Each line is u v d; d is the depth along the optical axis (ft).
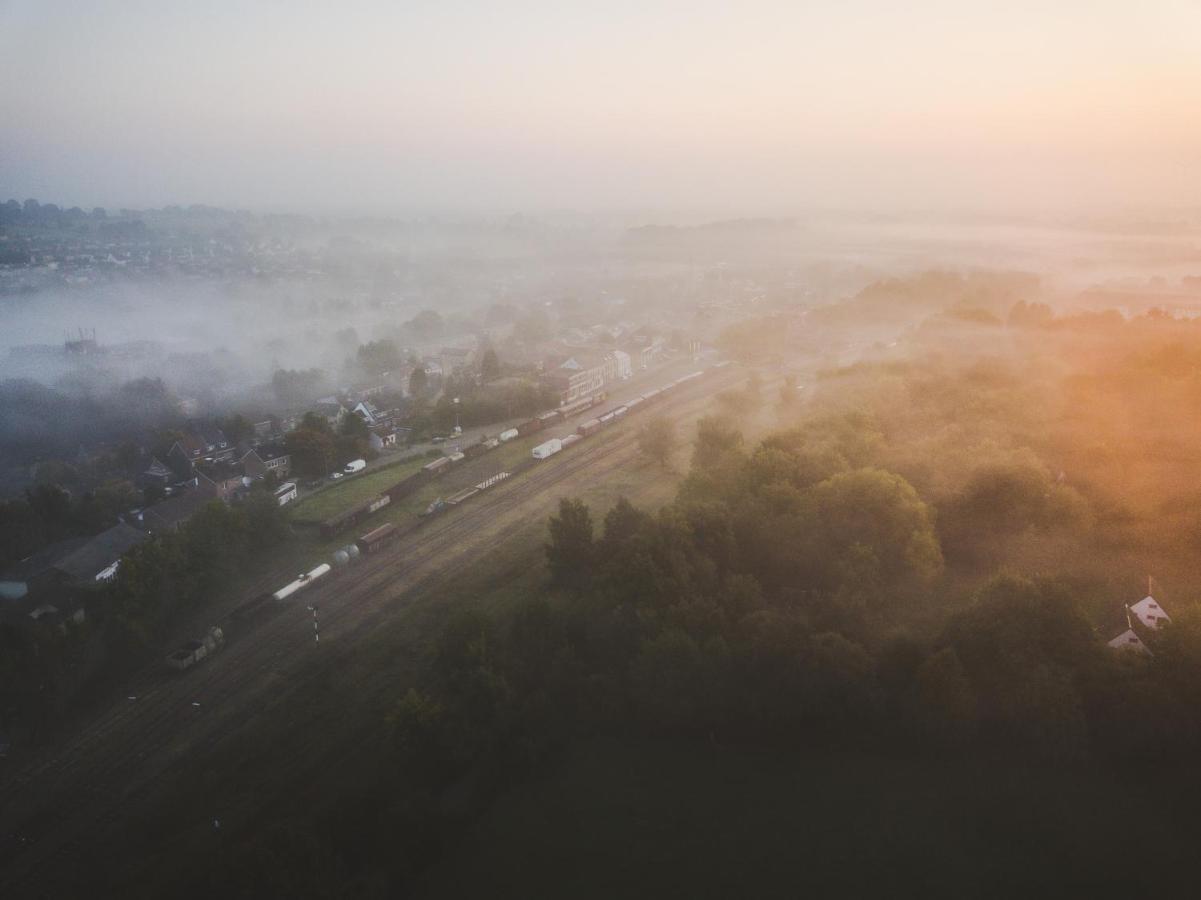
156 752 277.85
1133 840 209.77
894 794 230.89
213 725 290.97
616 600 302.04
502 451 596.29
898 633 275.80
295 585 384.06
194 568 372.99
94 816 249.96
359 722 288.71
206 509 400.88
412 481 520.83
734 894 204.95
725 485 396.78
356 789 248.52
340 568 408.67
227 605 374.43
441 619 355.56
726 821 227.81
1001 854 209.46
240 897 195.72
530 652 287.89
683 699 256.52
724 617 281.54
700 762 249.75
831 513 337.11
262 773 265.54
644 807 234.58
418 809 227.20
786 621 268.62
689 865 214.69
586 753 256.93
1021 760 237.04
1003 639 254.06
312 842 209.36
